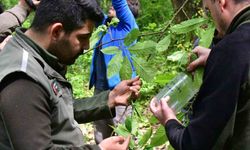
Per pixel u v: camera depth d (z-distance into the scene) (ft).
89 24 6.70
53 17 6.47
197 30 7.55
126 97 8.25
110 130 13.70
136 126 8.05
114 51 7.64
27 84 6.03
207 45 7.12
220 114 5.54
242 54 5.53
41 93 6.14
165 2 37.29
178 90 7.05
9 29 10.94
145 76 7.54
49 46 6.60
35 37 6.64
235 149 5.76
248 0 5.82
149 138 7.86
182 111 7.64
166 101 6.79
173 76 7.66
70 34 6.59
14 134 5.90
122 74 7.60
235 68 5.51
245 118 5.67
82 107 8.34
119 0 12.14
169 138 6.23
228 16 5.92
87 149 6.56
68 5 6.48
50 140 6.16
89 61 30.07
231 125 5.57
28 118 5.93
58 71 6.89
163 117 6.59
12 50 6.46
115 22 9.23
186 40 8.11
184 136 5.89
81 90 26.45
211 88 5.66
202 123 5.66
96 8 6.63
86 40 6.81
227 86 5.52
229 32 5.91
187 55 7.23
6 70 6.07
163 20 36.27
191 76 7.10
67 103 6.88
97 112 8.26
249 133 5.68
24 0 11.43
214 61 5.68
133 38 7.68
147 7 37.19
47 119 6.19
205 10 7.30
